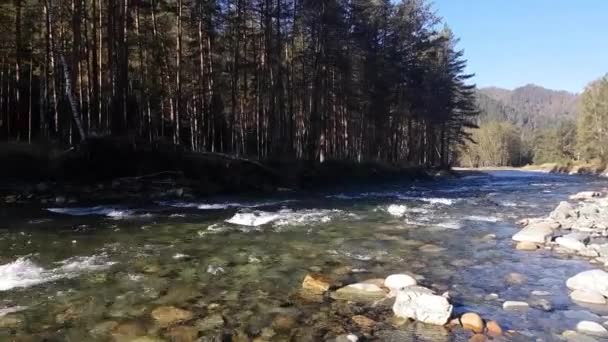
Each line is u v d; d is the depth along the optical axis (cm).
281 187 2641
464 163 11856
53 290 691
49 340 519
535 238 1085
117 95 2511
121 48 2512
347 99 4062
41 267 815
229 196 2225
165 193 2033
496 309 626
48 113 2945
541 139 11606
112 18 2494
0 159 1869
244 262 879
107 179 2050
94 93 2398
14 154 1927
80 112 2555
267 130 3531
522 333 543
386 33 4631
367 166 3919
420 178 4462
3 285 710
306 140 3875
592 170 7025
